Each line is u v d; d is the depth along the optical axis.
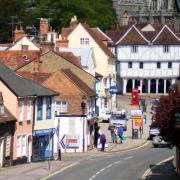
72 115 118.81
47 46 164.12
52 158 108.25
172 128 77.81
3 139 94.38
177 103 78.44
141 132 142.75
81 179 82.69
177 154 89.50
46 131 108.31
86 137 121.19
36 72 129.00
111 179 83.25
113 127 137.75
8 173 87.00
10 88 98.81
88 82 139.25
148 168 95.94
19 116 99.75
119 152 119.44
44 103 108.00
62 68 134.00
